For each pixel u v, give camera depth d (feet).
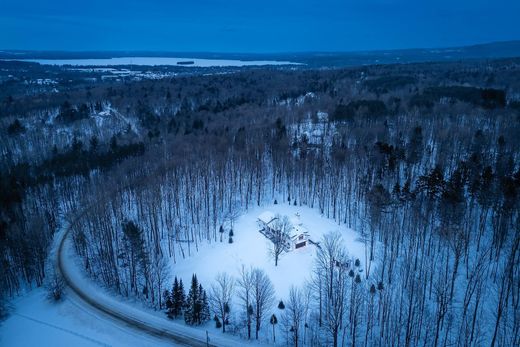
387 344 197.26
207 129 528.63
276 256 262.47
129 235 242.58
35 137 547.90
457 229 247.70
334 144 428.15
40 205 352.49
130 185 368.68
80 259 291.99
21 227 291.99
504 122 447.42
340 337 204.13
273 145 435.94
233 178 403.34
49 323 224.53
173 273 267.18
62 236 329.52
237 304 231.91
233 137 485.56
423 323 208.95
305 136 451.53
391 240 270.67
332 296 221.25
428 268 247.09
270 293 223.10
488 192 272.51
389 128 493.77
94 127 605.31
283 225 285.84
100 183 378.94
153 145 497.46
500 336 192.95
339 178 365.81
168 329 217.36
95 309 236.02
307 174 377.30
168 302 225.56
